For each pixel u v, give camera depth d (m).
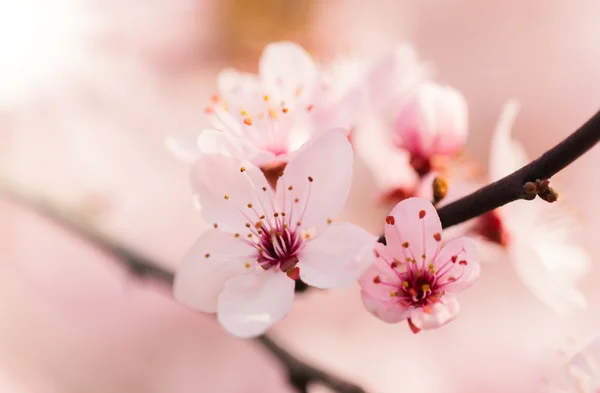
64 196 0.20
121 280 0.32
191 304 0.14
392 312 0.14
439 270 0.14
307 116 0.15
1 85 0.29
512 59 0.35
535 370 0.30
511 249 0.16
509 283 0.33
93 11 0.29
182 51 0.31
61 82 0.30
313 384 0.16
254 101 0.15
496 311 0.32
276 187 0.14
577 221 0.17
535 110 0.35
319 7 0.28
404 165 0.17
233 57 0.29
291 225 0.14
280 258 0.14
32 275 0.32
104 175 0.31
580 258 0.17
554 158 0.13
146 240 0.32
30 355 0.31
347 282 0.13
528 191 0.13
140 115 0.32
